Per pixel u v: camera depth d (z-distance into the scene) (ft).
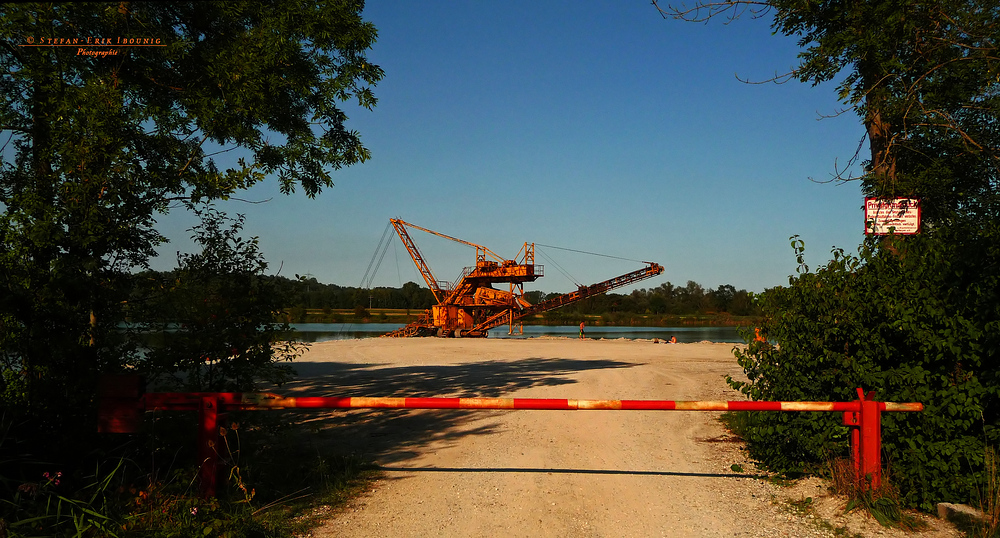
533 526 16.25
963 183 27.78
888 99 25.09
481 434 28.60
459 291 152.87
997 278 16.17
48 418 18.57
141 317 20.43
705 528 15.98
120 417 16.75
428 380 48.93
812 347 19.56
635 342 114.52
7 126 21.57
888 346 18.07
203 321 20.26
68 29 22.03
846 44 25.39
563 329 255.91
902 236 22.91
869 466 16.87
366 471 21.75
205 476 16.67
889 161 26.63
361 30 29.66
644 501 18.39
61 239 18.66
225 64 24.95
